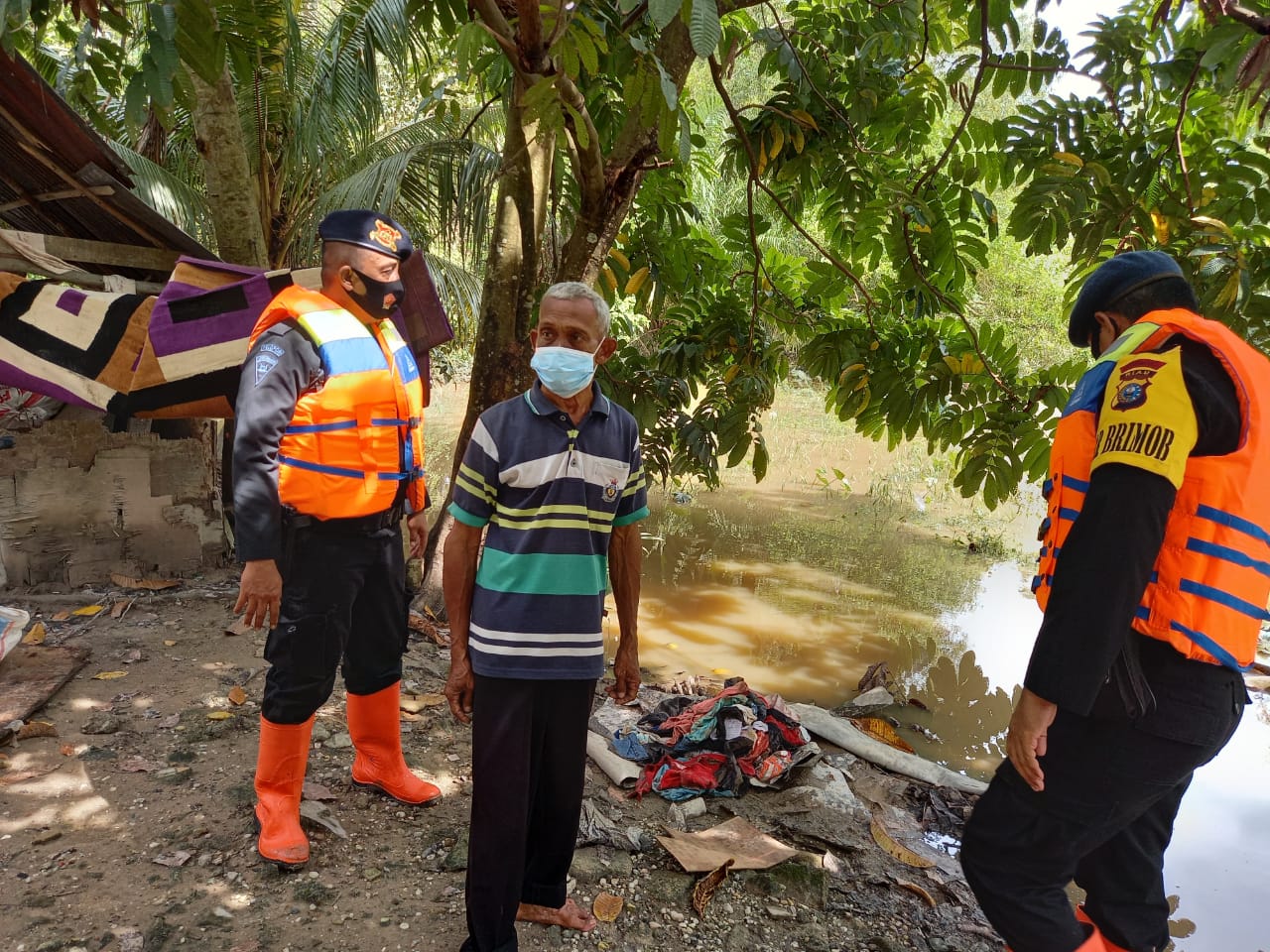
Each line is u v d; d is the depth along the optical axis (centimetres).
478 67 437
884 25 477
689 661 491
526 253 430
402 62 641
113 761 292
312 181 717
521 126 407
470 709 210
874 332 471
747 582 637
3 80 342
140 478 449
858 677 483
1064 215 394
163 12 221
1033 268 1325
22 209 452
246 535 213
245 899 233
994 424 444
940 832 317
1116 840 200
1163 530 153
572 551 198
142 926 220
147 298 386
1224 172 372
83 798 271
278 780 251
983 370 446
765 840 285
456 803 289
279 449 221
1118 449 156
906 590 635
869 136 498
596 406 202
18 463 421
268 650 242
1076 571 157
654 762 335
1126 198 383
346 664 270
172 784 282
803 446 1160
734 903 255
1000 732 428
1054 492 183
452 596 206
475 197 592
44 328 381
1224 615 160
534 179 421
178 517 460
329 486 230
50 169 396
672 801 311
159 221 416
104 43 296
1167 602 162
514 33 318
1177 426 154
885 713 443
